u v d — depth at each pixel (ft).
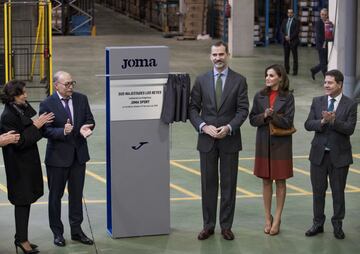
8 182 30.17
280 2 111.96
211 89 31.63
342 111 31.65
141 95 32.09
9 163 29.89
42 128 30.73
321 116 32.01
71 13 125.70
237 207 37.11
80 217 32.01
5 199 38.37
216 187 32.42
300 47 108.37
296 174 43.45
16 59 75.66
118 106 31.96
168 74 32.01
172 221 35.06
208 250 31.27
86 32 120.98
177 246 31.73
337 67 68.33
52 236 32.89
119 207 32.58
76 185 31.58
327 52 75.46
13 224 34.50
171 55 95.76
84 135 30.35
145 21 138.21
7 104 29.73
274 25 112.98
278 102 32.04
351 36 61.31
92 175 43.04
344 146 31.86
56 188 31.24
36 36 75.82
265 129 32.24
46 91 66.80
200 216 35.78
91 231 33.65
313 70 76.95
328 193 39.29
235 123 31.19
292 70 84.94
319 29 75.25
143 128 32.35
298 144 50.98
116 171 32.35
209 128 31.27
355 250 31.22
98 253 30.86
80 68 83.76
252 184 41.19
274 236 32.99
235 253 30.89
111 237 32.86
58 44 107.14
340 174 31.91
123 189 32.53
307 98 66.95
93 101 64.69
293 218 35.45
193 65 86.33
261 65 87.76
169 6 119.34
